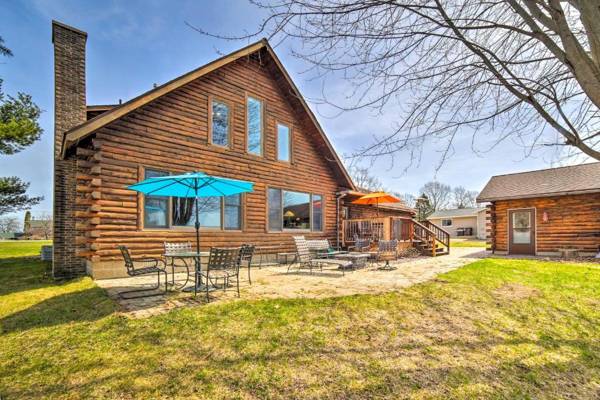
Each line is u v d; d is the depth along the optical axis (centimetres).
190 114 886
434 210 4509
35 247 2108
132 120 767
